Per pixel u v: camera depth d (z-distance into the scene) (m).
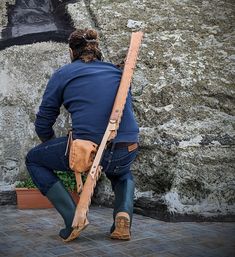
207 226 3.07
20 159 3.82
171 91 3.65
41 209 3.60
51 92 2.69
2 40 3.91
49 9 4.11
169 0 4.39
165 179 3.32
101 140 2.56
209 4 4.39
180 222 3.17
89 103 2.61
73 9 4.16
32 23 4.02
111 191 3.64
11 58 3.86
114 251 2.55
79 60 2.76
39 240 2.76
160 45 3.96
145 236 2.84
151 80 3.73
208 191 3.18
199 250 2.55
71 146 2.55
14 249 2.59
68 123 3.91
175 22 4.16
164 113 3.54
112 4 4.31
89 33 2.78
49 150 2.72
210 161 3.26
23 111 3.85
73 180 3.58
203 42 4.02
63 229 2.80
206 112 3.57
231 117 3.56
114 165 2.68
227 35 4.10
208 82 3.69
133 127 2.70
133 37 2.90
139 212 3.42
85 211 2.46
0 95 3.81
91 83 2.63
